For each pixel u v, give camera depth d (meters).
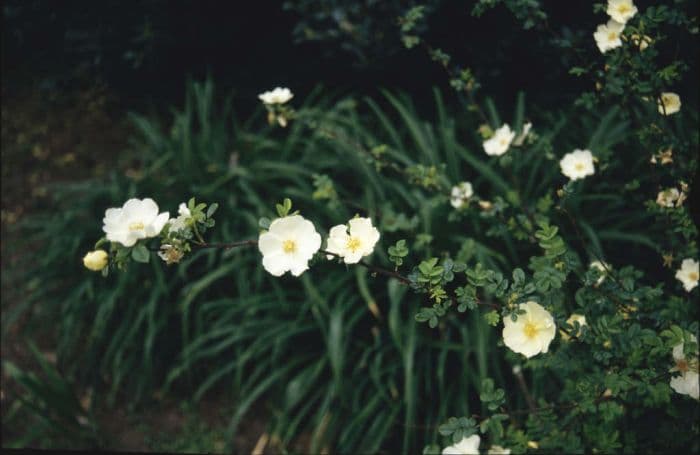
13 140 2.28
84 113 2.32
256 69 2.10
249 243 1.00
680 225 1.26
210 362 1.74
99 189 1.83
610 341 1.13
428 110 1.96
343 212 1.67
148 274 1.75
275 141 1.94
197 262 1.75
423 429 1.54
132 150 2.21
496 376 1.54
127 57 2.04
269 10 2.02
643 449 1.34
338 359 1.51
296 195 1.74
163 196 1.81
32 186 2.16
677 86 1.57
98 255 0.95
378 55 1.80
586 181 1.68
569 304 1.29
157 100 2.22
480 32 1.77
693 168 1.25
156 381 1.74
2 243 2.02
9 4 2.16
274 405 1.68
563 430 1.25
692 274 1.24
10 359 1.80
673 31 1.47
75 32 2.09
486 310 1.54
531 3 1.26
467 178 1.78
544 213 1.49
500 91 1.86
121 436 1.66
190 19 2.00
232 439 1.63
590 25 1.67
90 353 1.74
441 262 1.58
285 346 1.65
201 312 1.70
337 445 1.57
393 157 1.76
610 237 1.59
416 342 1.56
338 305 1.57
